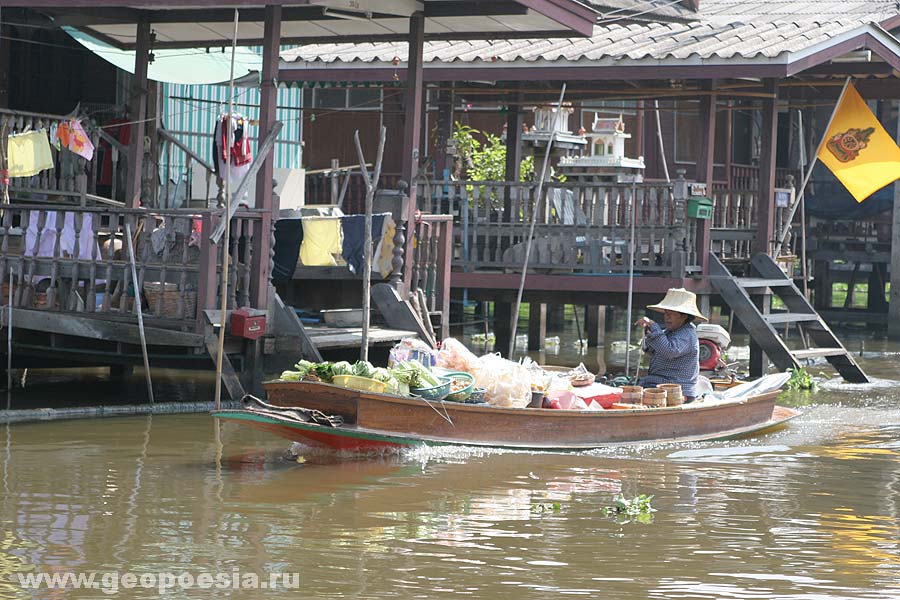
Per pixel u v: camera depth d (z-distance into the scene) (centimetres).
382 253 4916
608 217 5941
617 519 2881
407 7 4884
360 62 6191
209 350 4153
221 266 4275
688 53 5638
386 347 4869
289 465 3375
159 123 6172
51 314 4291
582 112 8606
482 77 6022
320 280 5309
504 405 3688
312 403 3447
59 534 2611
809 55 5622
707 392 4444
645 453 3756
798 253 8088
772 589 2367
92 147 5184
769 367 6341
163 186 6481
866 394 5288
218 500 2947
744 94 5956
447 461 3488
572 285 5756
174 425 3972
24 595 2222
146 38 5281
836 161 6072
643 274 5791
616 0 6906
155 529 2670
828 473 3506
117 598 2217
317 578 2353
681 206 5584
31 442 3619
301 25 5312
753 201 7212
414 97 4988
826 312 8394
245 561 2453
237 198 4259
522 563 2488
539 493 3127
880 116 8512
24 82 6228
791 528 2839
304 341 4375
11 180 5119
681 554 2589
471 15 4953
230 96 3691
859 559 2586
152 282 4269
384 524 2761
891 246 8100
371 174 7744
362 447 3472
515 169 6462
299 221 4872
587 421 3769
